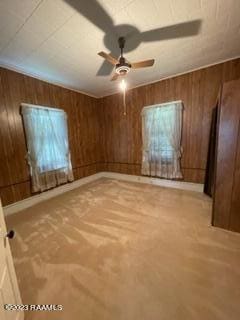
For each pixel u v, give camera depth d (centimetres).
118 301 130
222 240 197
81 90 433
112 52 249
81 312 123
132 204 309
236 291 134
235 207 208
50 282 149
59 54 248
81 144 452
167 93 370
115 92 456
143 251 184
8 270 98
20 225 250
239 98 188
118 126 471
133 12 171
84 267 165
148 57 271
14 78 293
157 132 386
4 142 284
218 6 168
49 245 201
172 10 171
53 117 357
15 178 301
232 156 202
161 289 138
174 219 248
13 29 188
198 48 251
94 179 501
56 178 372
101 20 180
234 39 229
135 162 454
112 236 214
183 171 375
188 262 166
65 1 153
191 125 351
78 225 244
